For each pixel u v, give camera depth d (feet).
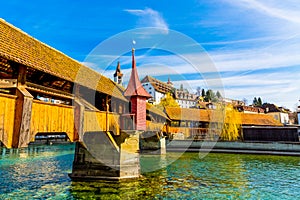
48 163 58.23
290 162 63.62
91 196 29.84
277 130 90.02
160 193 32.09
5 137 15.75
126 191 32.17
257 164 60.13
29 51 21.61
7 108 16.08
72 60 34.63
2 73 19.97
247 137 94.94
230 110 97.19
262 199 31.01
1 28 20.33
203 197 31.12
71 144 120.37
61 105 21.95
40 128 18.86
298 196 32.42
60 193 30.78
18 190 32.12
